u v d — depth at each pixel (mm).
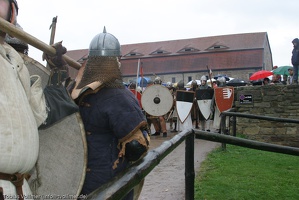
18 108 1883
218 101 13250
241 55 84875
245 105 13367
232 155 9625
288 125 13156
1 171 1840
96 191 1904
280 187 6500
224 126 9031
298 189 6398
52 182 2402
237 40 87375
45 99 2322
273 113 13195
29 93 2135
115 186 1943
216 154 9648
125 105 2654
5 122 1815
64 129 2412
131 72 87000
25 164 1912
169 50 89438
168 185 6238
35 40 2275
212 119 13555
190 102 13562
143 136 2621
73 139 2412
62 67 2490
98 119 2674
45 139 2404
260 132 13312
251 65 83312
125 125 2596
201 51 87375
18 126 1858
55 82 2449
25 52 3174
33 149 1952
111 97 2688
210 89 13562
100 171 2670
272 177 7223
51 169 2408
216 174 7230
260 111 13273
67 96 2428
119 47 2869
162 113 13031
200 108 13539
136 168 2268
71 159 2412
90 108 2701
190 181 4227
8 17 2150
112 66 2750
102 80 2682
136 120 2623
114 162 2682
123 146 2596
